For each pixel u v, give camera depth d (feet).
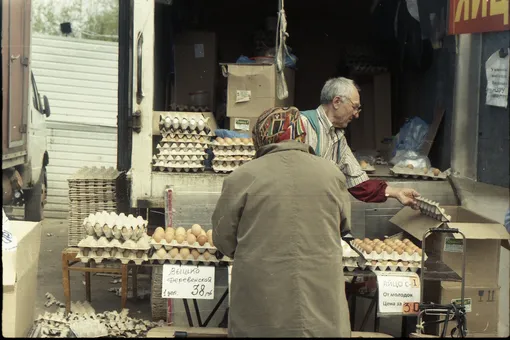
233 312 9.59
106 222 12.66
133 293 14.82
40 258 14.65
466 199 15.56
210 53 19.56
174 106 19.45
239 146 15.10
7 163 14.44
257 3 22.50
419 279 12.19
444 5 17.52
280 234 9.41
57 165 18.15
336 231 9.68
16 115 15.17
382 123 20.90
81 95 18.38
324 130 13.80
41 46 17.90
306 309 9.29
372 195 14.03
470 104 15.89
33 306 12.76
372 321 13.56
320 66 22.35
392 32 21.52
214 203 14.43
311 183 9.54
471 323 13.17
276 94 16.61
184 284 12.12
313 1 22.09
